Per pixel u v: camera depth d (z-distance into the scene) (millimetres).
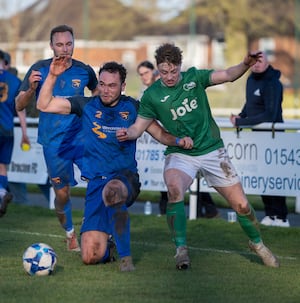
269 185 22812
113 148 16078
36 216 25000
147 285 14383
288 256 18234
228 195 16141
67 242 18438
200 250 18750
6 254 17734
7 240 19969
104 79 15742
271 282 14859
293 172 22469
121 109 16109
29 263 15117
